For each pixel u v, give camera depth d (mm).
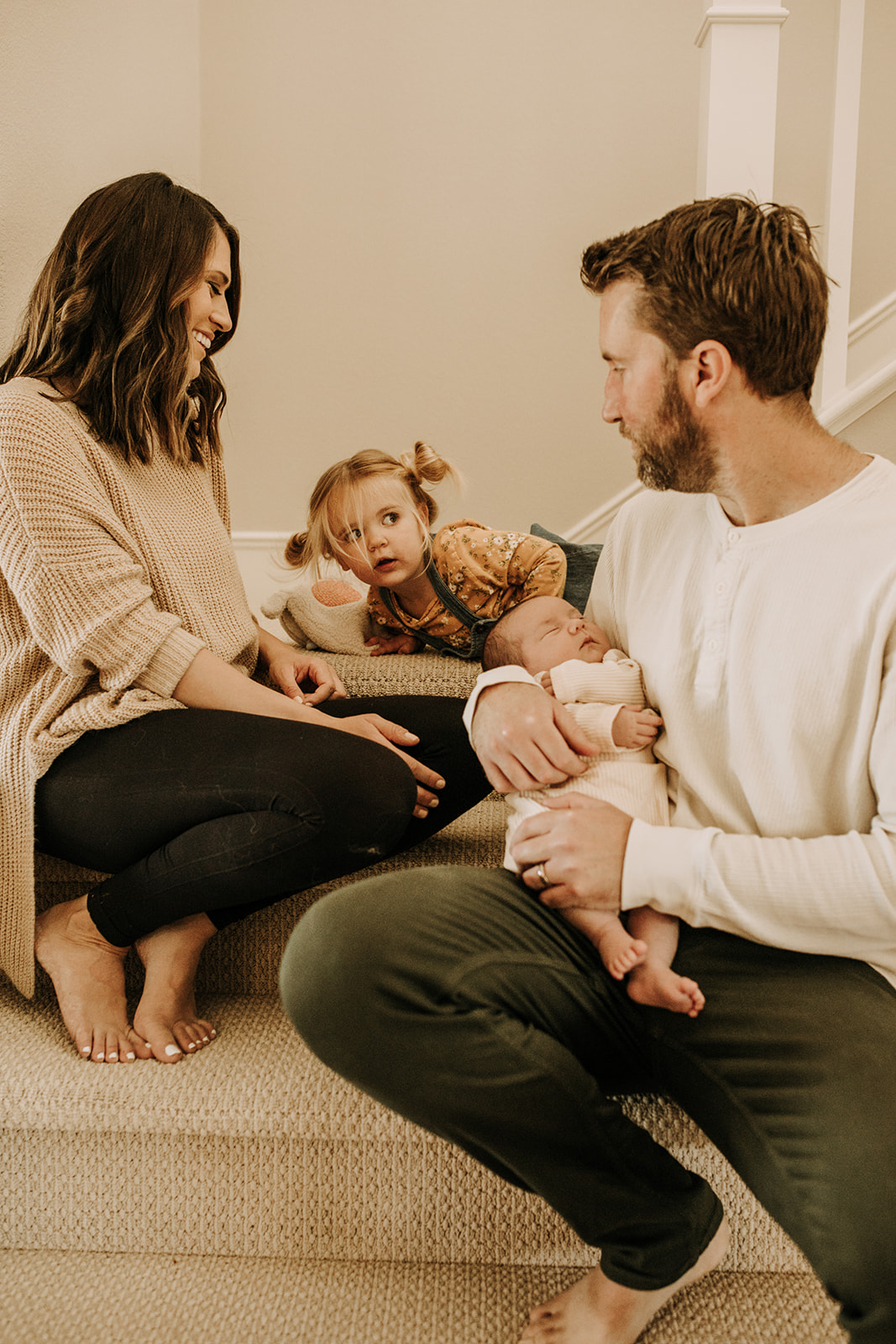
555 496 2775
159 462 1166
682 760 851
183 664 1021
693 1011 720
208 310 1121
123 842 981
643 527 979
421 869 811
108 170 1754
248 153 2621
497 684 940
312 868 940
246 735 964
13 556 952
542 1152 725
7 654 1035
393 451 2750
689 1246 762
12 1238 982
